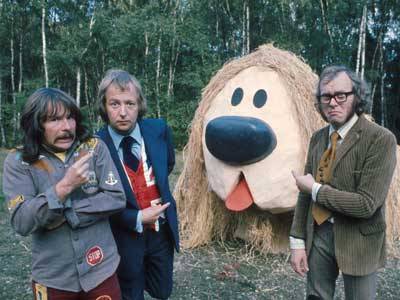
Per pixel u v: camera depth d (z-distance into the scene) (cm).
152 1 1809
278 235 499
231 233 535
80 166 200
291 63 484
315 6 1739
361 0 1638
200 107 521
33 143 211
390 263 474
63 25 2020
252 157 438
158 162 260
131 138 256
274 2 1680
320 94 229
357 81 223
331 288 248
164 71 1909
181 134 1627
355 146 222
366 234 222
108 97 245
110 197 220
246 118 438
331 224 237
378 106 2089
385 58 2041
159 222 267
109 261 224
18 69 2233
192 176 529
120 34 1722
